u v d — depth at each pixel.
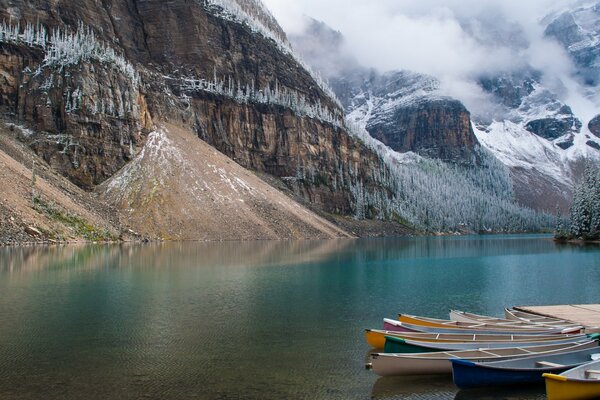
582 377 26.11
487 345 31.69
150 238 143.12
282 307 49.06
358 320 43.84
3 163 124.50
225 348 35.22
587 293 59.41
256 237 163.38
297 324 42.16
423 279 70.69
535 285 65.69
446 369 29.92
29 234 108.31
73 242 117.00
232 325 41.59
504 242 198.62
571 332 35.25
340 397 27.05
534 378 28.38
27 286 57.72
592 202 166.12
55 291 55.00
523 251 132.12
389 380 29.50
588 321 40.19
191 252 107.31
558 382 24.98
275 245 140.38
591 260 101.38
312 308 48.78
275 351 34.62
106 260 85.00
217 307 48.56
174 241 146.12
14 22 186.88
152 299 51.75
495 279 71.38
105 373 29.95
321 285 63.22
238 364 31.95
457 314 40.97
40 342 35.88
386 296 56.03
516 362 28.66
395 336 33.59
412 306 50.59
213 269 76.81
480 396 27.45
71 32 199.00
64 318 42.91
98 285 59.25
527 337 32.97
